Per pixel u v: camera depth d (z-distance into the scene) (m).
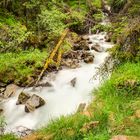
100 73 9.50
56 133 6.47
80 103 8.38
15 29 12.41
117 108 6.66
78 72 11.32
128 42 8.59
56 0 17.42
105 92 7.59
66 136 6.29
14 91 9.81
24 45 12.28
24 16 14.20
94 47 13.93
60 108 8.80
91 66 11.94
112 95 7.36
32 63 11.33
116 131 5.91
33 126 8.02
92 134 5.90
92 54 13.07
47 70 11.23
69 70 11.50
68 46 13.16
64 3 18.77
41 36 13.31
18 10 14.14
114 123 6.18
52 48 12.65
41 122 8.14
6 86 10.09
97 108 6.96
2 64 10.76
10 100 9.36
